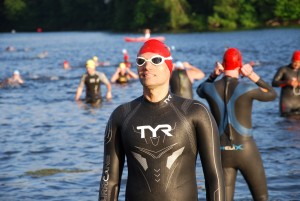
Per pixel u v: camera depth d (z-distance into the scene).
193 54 45.94
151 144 4.43
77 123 15.49
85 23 116.69
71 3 115.88
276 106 17.53
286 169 9.85
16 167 10.62
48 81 27.73
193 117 4.46
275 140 12.34
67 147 12.35
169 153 4.42
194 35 81.75
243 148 6.88
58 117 16.64
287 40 61.16
